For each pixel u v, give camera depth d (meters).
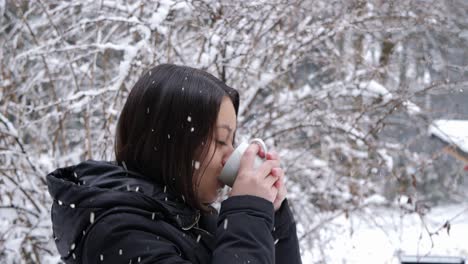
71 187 1.35
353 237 5.21
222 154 1.43
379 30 4.67
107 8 4.31
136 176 1.42
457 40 5.10
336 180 4.77
